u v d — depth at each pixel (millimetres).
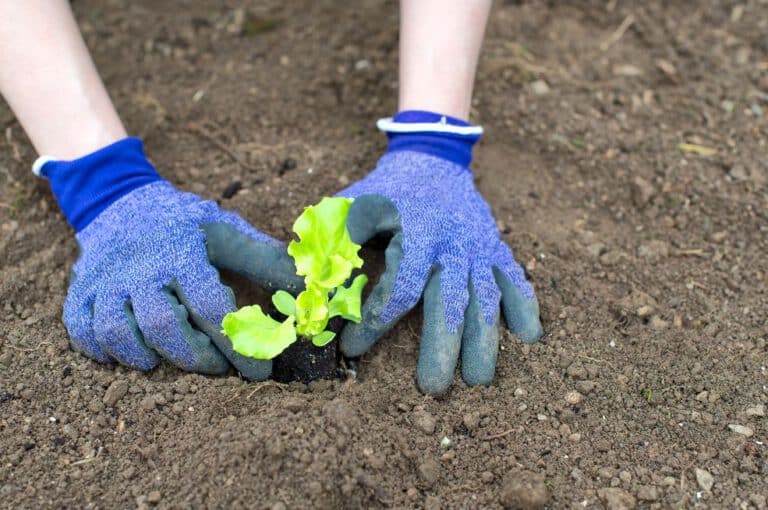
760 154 1047
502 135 1063
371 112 1078
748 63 1132
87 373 877
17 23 901
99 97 930
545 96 1091
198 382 865
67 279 939
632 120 1075
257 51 1136
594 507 823
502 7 1181
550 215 1007
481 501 825
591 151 1048
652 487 831
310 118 1069
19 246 958
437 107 943
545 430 858
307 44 1143
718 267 969
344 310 857
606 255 972
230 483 811
